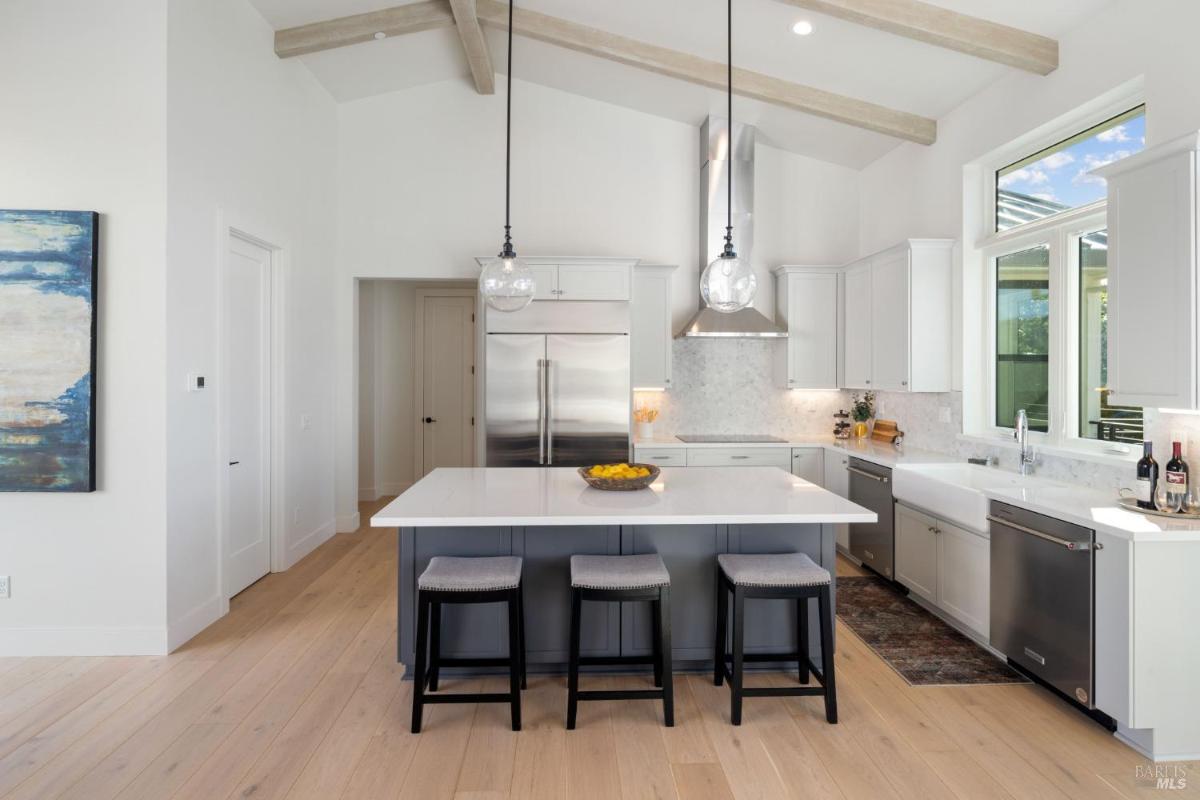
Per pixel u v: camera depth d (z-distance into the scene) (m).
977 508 3.04
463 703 2.57
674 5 3.81
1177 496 2.47
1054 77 3.33
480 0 4.26
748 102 4.80
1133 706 2.22
